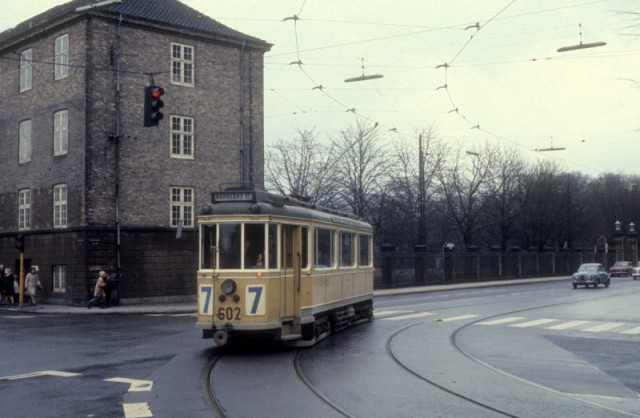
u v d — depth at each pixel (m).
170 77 36.44
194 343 17.92
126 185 34.69
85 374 13.10
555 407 10.20
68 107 34.91
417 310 28.78
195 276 36.44
